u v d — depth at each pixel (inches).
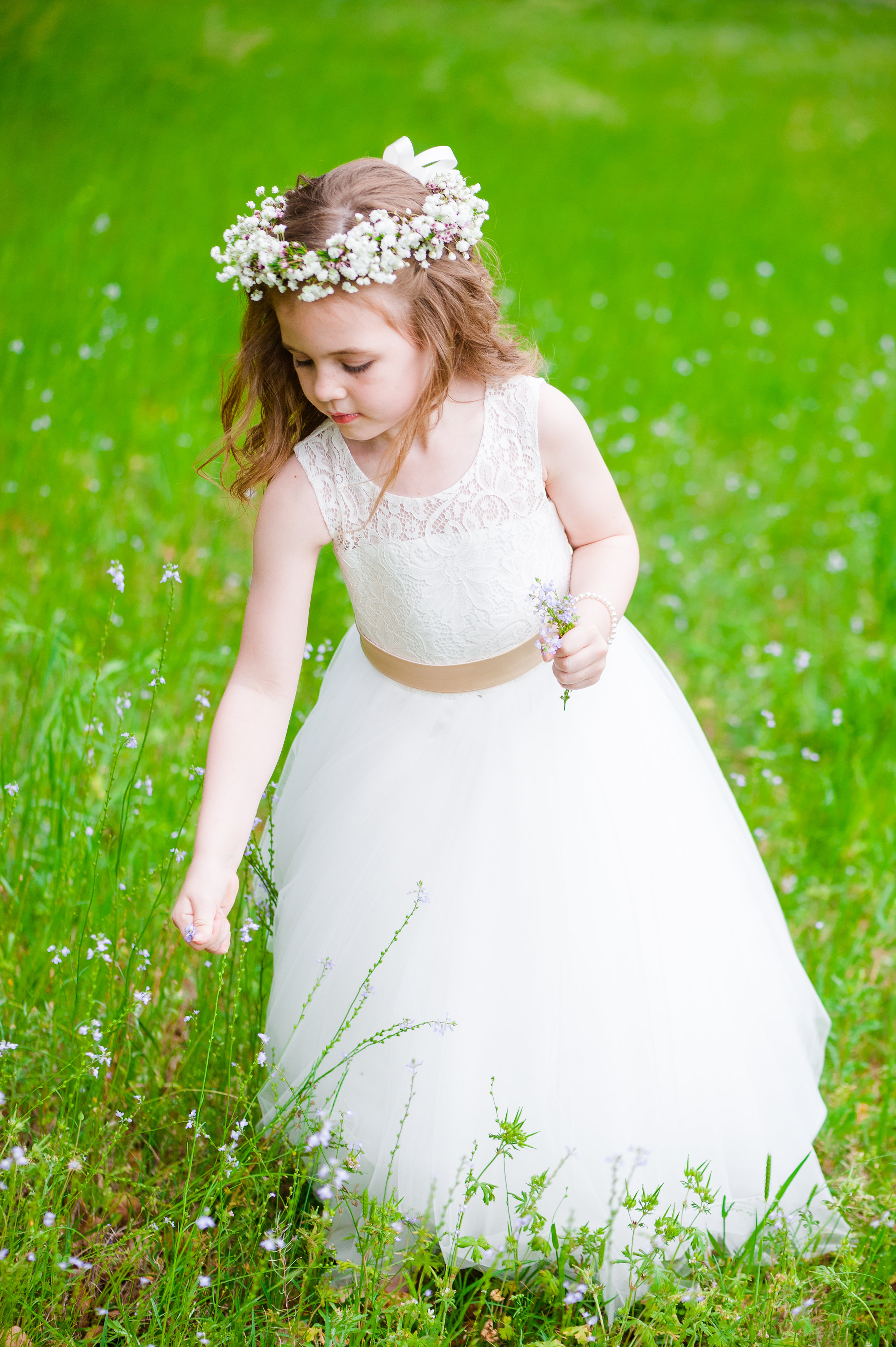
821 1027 92.4
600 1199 76.7
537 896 77.1
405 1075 76.3
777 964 86.4
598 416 214.1
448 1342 70.2
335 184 68.8
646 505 190.4
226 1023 87.4
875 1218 83.1
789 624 167.9
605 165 430.0
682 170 437.1
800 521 196.7
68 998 91.1
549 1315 77.5
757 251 339.0
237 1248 78.5
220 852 73.7
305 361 69.6
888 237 365.7
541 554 76.7
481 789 78.8
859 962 109.2
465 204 71.4
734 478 191.8
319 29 563.5
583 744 80.8
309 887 81.3
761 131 509.4
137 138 365.1
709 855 83.7
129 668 130.1
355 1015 72.9
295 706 123.3
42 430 180.1
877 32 716.0
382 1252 70.1
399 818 79.5
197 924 71.9
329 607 151.6
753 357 251.6
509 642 78.3
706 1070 79.4
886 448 214.4
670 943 79.0
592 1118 76.1
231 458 78.0
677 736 86.8
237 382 75.2
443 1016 76.2
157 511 174.2
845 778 129.9
